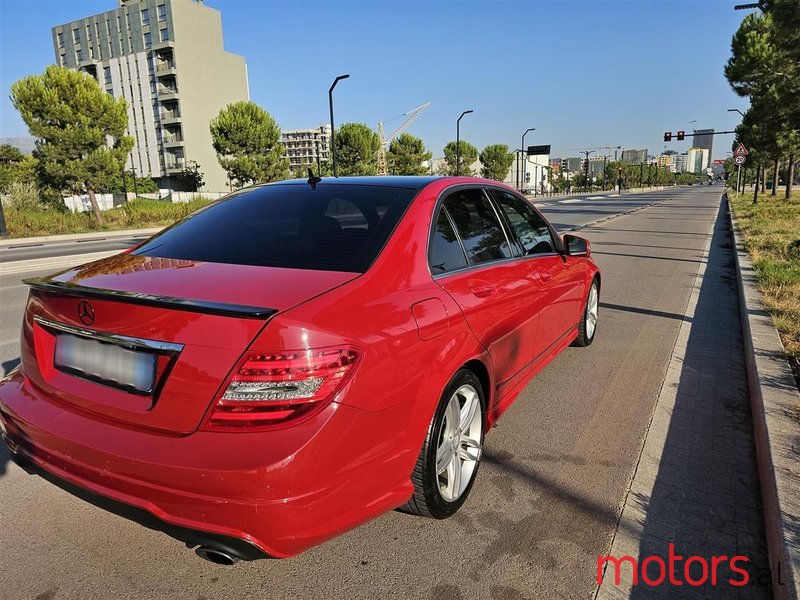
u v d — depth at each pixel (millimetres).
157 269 2371
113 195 47031
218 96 85688
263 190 3221
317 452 1826
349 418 1923
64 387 2205
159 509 1869
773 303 6090
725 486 2959
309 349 1842
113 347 2082
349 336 1954
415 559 2406
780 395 3576
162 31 79188
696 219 24172
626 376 4602
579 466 3174
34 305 2357
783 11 15422
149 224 30953
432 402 2330
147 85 82875
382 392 2049
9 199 28625
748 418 3787
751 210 25078
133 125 85438
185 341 1879
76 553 2443
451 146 85188
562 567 2357
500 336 3004
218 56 85188
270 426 1809
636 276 9648
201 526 1825
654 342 5570
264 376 1800
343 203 2812
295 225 2674
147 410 1950
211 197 55531
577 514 2723
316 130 177625
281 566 2363
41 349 2332
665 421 3752
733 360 5008
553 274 3941
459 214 3051
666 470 3121
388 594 2201
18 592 2201
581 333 5188
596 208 34500
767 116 20656
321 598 2180
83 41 88562
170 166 82625
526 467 3162
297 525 1833
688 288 8523
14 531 2594
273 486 1767
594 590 2227
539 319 3676
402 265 2428
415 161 70062
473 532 2590
